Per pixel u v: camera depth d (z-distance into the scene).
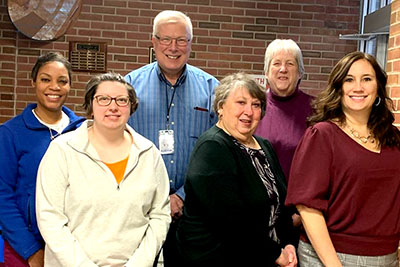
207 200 1.69
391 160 1.65
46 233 1.62
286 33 4.52
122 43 4.48
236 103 1.81
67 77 2.08
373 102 1.71
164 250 2.15
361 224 1.63
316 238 1.65
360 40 4.39
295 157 1.75
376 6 4.30
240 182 1.74
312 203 1.64
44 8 4.38
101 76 1.77
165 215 1.82
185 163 2.30
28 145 1.95
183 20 2.28
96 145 1.74
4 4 4.36
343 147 1.65
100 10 4.44
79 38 4.46
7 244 1.92
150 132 2.28
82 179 1.66
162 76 2.32
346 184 1.63
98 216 1.65
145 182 1.73
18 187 1.93
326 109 1.77
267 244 1.73
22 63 4.46
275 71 2.37
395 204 1.65
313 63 4.55
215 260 1.74
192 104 2.34
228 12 4.48
